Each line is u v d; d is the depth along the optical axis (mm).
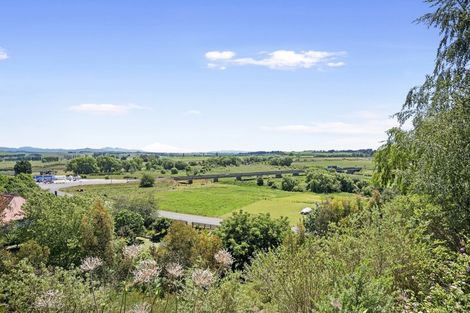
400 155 13211
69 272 6090
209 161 173125
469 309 4422
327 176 92125
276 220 31672
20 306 5957
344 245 6422
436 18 9969
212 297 5199
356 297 4199
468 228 7562
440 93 9586
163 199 83750
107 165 163125
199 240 18781
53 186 104500
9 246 23094
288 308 5562
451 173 8086
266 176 129625
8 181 61375
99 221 20250
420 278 5625
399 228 6605
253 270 6758
